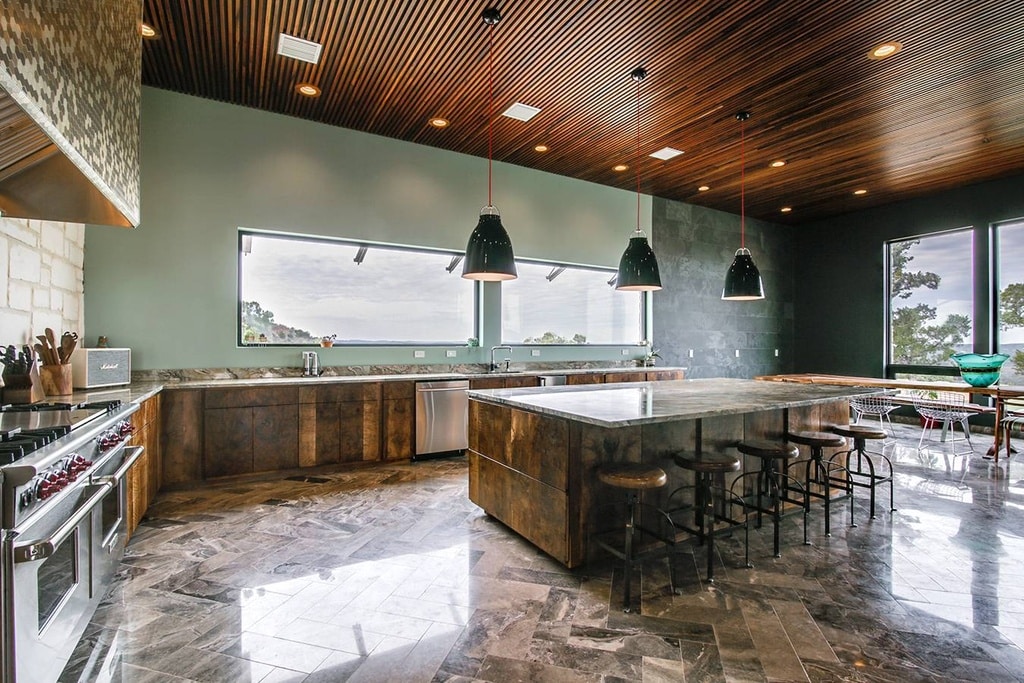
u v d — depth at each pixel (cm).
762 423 341
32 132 169
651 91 410
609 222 682
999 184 625
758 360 830
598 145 531
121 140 238
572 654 188
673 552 257
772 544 295
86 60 190
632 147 535
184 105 431
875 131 484
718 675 177
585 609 221
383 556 272
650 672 178
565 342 676
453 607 221
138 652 186
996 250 633
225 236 449
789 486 344
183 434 383
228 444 399
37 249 303
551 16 315
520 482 291
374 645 193
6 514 126
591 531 262
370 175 511
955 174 607
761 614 218
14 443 148
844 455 402
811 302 850
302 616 212
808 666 182
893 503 367
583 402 284
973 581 248
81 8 184
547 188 629
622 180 649
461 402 504
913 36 333
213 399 393
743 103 430
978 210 644
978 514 344
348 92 420
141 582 241
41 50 149
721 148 532
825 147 526
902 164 574
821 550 286
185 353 435
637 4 302
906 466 472
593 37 336
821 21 315
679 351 747
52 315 329
